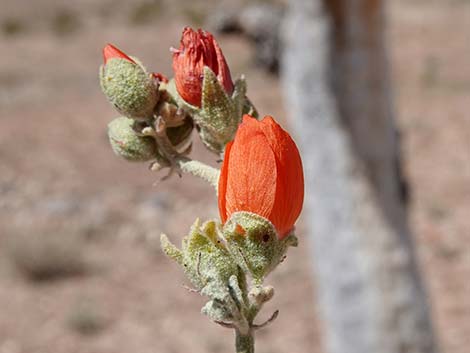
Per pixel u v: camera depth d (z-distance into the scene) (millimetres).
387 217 5656
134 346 9930
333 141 5621
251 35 20797
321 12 5492
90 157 16094
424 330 5785
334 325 5934
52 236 12023
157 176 15117
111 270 11805
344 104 5547
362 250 5684
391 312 5719
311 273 11484
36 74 23688
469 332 9742
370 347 5781
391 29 28734
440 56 24172
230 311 1670
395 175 5699
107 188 14547
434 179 14625
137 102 1950
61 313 10617
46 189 14430
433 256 11789
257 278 1643
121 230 12961
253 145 1589
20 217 13281
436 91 20438
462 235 12383
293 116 5824
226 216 1658
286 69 5863
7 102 20328
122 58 1980
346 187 5648
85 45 28797
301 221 12664
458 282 11016
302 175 1630
